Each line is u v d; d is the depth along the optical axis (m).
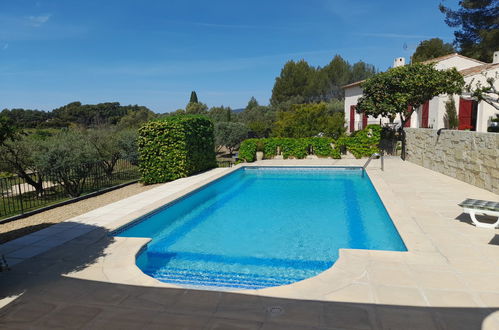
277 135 21.28
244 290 3.64
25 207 8.80
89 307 3.35
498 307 3.18
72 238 5.59
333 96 55.22
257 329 2.89
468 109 18.03
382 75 16.72
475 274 3.89
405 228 5.61
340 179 13.05
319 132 20.52
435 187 9.14
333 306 3.25
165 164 11.90
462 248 4.69
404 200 7.66
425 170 12.59
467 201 5.89
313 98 54.91
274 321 3.01
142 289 3.72
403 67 16.27
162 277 4.88
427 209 6.85
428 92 15.92
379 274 3.92
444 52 41.09
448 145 11.05
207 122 14.64
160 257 5.69
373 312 3.12
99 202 8.90
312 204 9.30
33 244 5.30
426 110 19.84
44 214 7.66
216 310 3.23
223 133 24.92
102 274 4.14
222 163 18.86
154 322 3.04
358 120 25.44
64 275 4.12
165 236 6.88
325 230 7.05
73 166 9.87
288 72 55.69
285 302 3.35
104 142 13.34
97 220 6.72
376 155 16.97
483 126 16.31
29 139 11.09
